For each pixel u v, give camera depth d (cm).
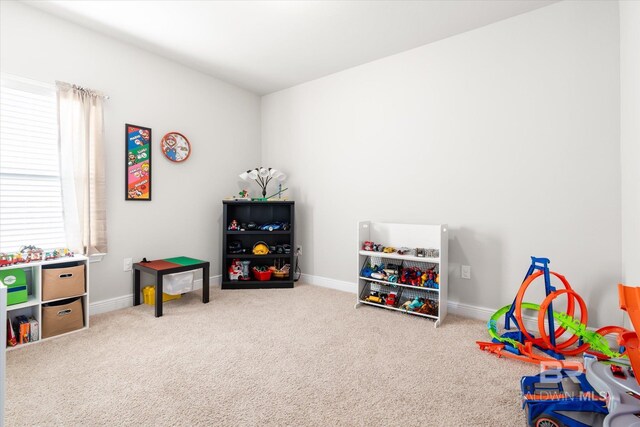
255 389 166
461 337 230
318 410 150
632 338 134
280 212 393
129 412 147
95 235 266
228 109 382
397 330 243
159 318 264
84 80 263
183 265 287
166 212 324
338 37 279
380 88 320
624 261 205
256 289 354
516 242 249
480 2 229
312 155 376
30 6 235
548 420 131
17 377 175
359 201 338
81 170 257
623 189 205
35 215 245
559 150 230
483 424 141
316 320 263
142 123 303
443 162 283
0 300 99
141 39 284
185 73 337
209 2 231
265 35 276
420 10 239
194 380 174
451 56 277
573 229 226
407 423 141
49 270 224
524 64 243
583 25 220
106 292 281
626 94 196
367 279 296
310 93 377
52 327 226
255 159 417
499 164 255
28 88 237
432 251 272
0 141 229
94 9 239
